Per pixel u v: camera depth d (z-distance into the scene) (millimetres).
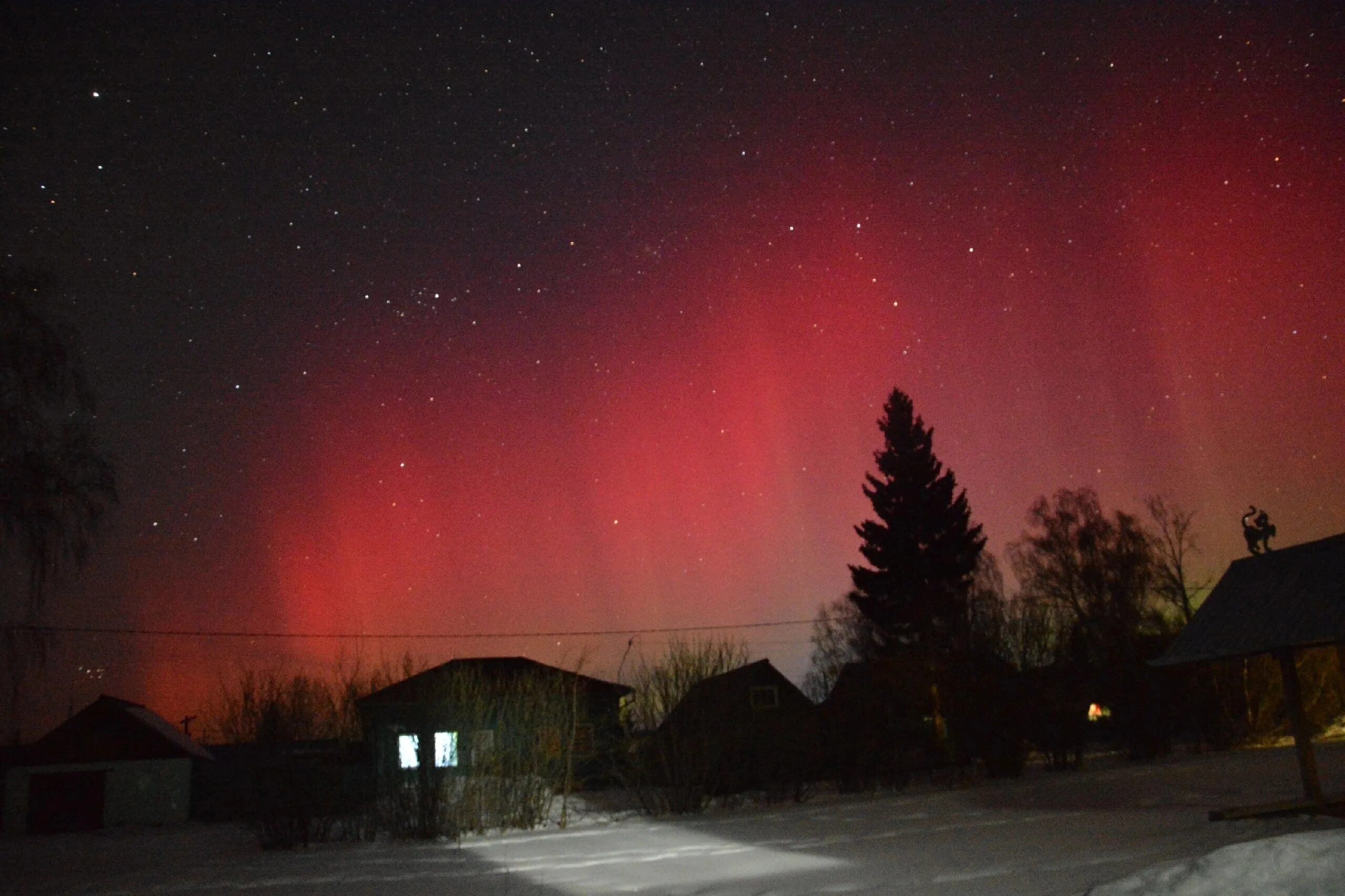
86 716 35188
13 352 17922
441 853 17141
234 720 20547
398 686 22062
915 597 44031
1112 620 33438
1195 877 8242
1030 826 15664
